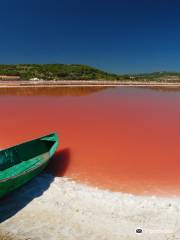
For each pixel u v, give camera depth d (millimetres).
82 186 12336
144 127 23641
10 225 9547
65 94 53250
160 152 17031
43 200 11016
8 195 11258
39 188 11891
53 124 24469
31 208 10492
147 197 11422
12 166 12602
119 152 16984
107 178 13297
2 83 76062
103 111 32094
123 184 12680
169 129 22984
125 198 11250
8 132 21422
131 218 9914
